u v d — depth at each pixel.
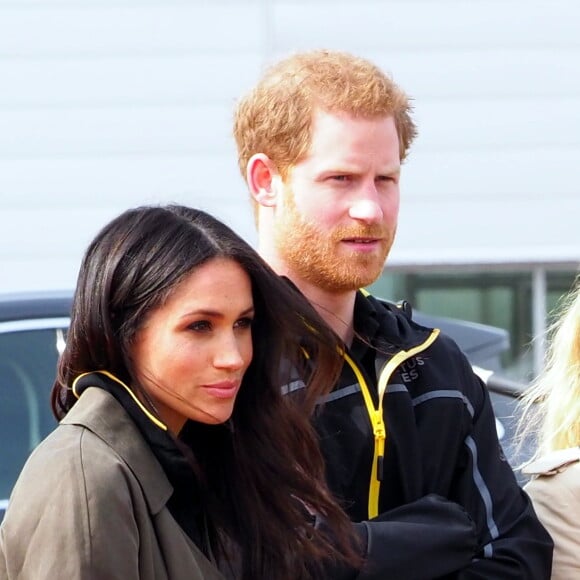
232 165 28.80
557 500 11.12
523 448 14.38
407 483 10.10
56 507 8.08
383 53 29.31
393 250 29.91
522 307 30.28
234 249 8.87
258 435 9.26
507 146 29.56
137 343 8.73
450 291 30.28
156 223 8.80
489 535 10.28
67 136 28.56
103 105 28.61
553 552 10.88
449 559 9.80
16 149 28.48
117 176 28.67
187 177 28.78
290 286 9.44
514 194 29.70
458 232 29.80
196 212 9.01
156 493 8.55
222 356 8.74
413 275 30.23
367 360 10.42
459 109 29.55
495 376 17.59
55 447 8.36
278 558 9.17
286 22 28.94
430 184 29.69
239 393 9.31
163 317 8.66
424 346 10.49
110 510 8.15
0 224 28.52
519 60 29.39
